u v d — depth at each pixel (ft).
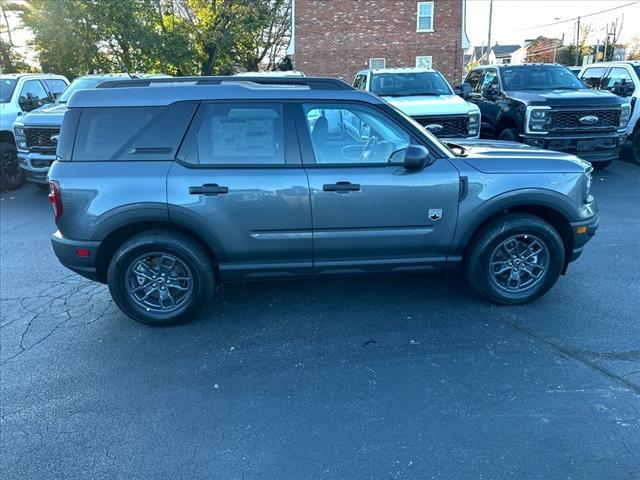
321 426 9.87
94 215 12.98
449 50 86.74
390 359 12.08
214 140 13.24
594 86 40.63
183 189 12.96
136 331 13.84
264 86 13.57
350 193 13.26
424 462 8.87
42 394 11.16
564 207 13.98
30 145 28.81
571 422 9.75
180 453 9.28
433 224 13.73
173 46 74.08
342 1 84.99
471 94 39.29
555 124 30.14
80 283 17.43
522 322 13.66
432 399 10.57
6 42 82.17
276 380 11.41
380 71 35.73
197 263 13.44
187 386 11.30
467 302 14.89
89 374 11.87
